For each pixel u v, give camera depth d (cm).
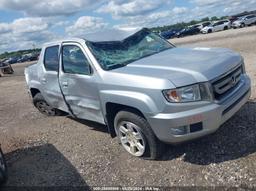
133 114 450
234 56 481
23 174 499
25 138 659
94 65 505
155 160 462
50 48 639
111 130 513
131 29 615
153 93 410
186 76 409
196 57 477
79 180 450
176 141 412
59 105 659
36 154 566
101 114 519
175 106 398
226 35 3139
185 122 399
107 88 474
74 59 555
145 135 444
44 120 762
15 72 2834
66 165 501
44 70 668
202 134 409
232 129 508
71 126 677
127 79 443
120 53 531
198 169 420
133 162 469
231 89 449
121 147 524
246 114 555
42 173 490
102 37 567
